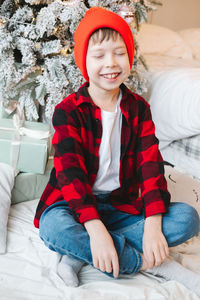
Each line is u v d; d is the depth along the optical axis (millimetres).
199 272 1000
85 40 948
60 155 966
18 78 1443
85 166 1004
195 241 1177
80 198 907
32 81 1530
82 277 953
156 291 880
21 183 1327
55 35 1501
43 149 1320
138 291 871
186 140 1876
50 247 937
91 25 929
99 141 996
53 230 898
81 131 1001
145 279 928
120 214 1026
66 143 968
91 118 1004
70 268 924
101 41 917
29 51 1444
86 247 868
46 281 912
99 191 1038
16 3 1479
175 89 1959
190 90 1865
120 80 959
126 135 1023
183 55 2852
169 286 905
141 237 958
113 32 920
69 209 992
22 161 1324
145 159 1016
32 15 1467
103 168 1019
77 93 1036
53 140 1004
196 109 1762
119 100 1026
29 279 915
